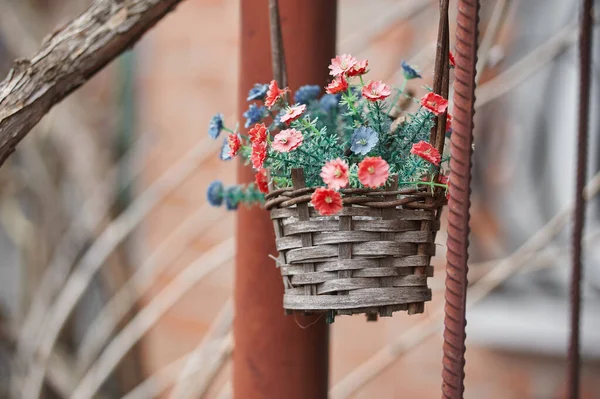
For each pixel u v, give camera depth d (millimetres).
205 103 2850
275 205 952
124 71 3018
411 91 1128
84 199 2938
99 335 2637
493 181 2596
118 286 2830
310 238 919
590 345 2367
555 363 2385
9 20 3010
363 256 906
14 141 1151
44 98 1164
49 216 2918
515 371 2449
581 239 1386
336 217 909
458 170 886
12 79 1154
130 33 1213
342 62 947
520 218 2559
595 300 2445
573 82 2535
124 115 3027
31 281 2891
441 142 940
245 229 1360
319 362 1354
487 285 2299
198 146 2562
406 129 968
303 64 1332
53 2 3031
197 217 2791
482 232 2582
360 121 981
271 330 1336
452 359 886
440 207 948
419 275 923
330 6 1362
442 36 936
